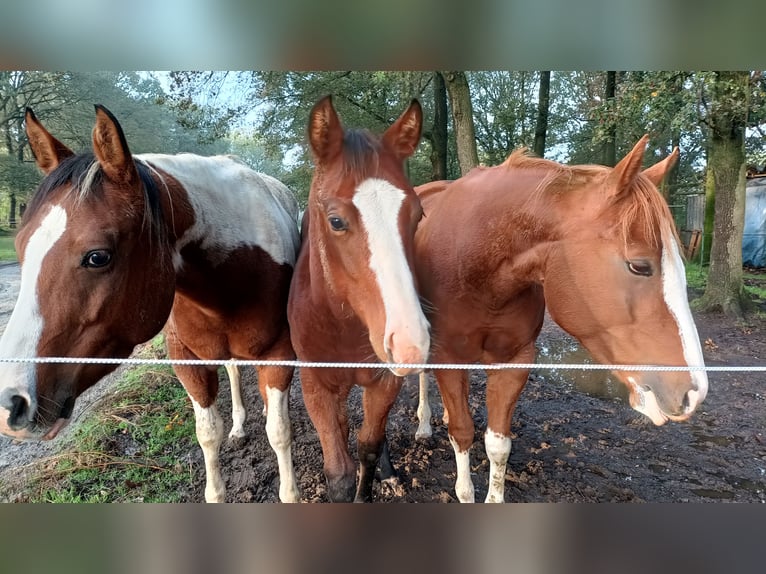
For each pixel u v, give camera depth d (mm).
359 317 1851
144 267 1847
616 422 3834
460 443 2518
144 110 17438
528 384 4637
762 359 5215
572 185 1913
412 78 9336
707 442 3508
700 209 12273
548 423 3809
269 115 10352
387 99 10875
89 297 1648
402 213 1655
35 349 1556
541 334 6469
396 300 1552
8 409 1472
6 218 20047
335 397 2240
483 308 2258
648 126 7113
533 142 14516
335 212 1670
